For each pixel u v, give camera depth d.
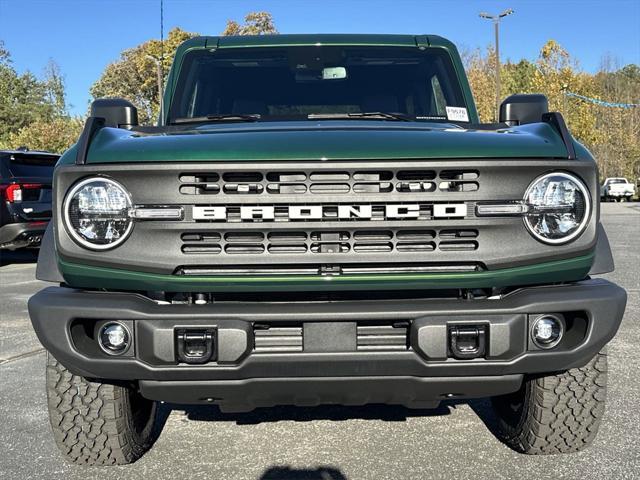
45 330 2.92
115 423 3.38
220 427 4.17
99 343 2.92
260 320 2.85
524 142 3.00
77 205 2.91
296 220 2.86
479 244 2.89
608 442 3.79
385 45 4.72
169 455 3.73
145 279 2.88
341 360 2.87
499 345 2.87
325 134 3.06
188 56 4.68
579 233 2.94
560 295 2.91
